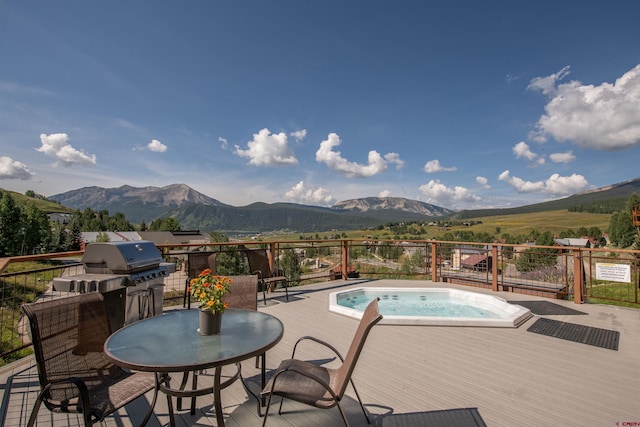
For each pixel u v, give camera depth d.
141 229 83.50
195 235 73.62
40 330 1.71
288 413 2.19
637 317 4.62
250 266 5.48
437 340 3.67
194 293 2.01
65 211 95.25
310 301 5.61
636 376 2.78
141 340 1.91
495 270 6.45
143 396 2.44
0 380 2.63
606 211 111.38
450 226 108.31
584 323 4.34
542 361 3.10
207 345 1.83
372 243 7.95
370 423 2.06
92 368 1.95
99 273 3.26
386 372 2.85
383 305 6.23
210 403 2.33
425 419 2.11
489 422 2.07
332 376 2.08
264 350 1.80
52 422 2.07
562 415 2.17
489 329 4.07
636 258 5.13
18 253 37.97
